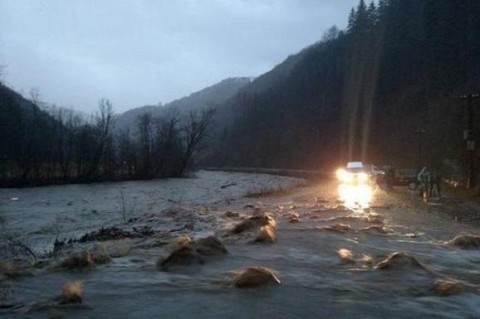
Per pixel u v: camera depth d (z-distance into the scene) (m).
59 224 23.47
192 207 24.53
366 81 110.75
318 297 7.20
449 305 6.88
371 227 15.02
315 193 37.16
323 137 120.00
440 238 13.86
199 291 7.46
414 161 74.75
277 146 137.00
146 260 9.87
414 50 104.00
